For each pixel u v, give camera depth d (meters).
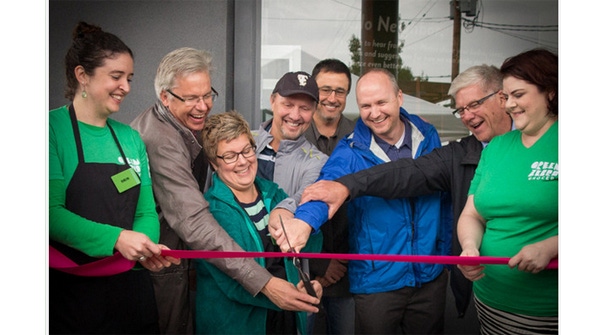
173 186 2.44
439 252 2.73
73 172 2.22
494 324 2.45
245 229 2.37
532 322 2.37
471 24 3.31
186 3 3.20
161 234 2.51
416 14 3.29
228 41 3.22
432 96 3.33
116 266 2.28
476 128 2.64
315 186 2.47
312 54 3.29
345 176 2.53
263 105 3.28
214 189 2.41
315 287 2.45
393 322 2.66
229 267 2.30
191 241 2.38
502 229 2.32
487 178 2.35
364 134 2.71
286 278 2.42
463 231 2.40
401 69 3.31
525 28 3.31
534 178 2.26
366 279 2.66
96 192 2.24
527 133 2.31
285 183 2.63
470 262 2.28
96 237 2.19
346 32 3.28
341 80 2.98
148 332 2.45
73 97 2.30
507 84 2.30
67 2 3.17
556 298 2.34
